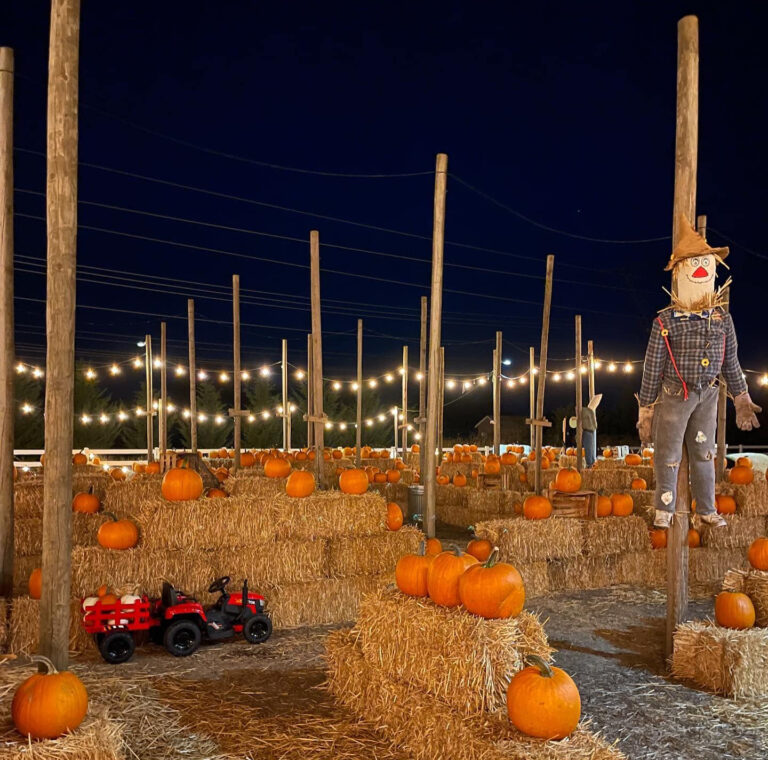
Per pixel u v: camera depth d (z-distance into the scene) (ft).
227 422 100.12
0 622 20.15
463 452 62.64
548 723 11.96
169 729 14.94
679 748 14.46
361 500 24.97
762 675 17.35
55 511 14.65
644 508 33.47
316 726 15.17
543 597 27.27
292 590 23.34
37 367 64.54
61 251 14.76
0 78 22.02
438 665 13.71
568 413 103.14
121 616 19.67
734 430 93.09
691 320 18.65
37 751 11.07
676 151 20.34
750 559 21.44
